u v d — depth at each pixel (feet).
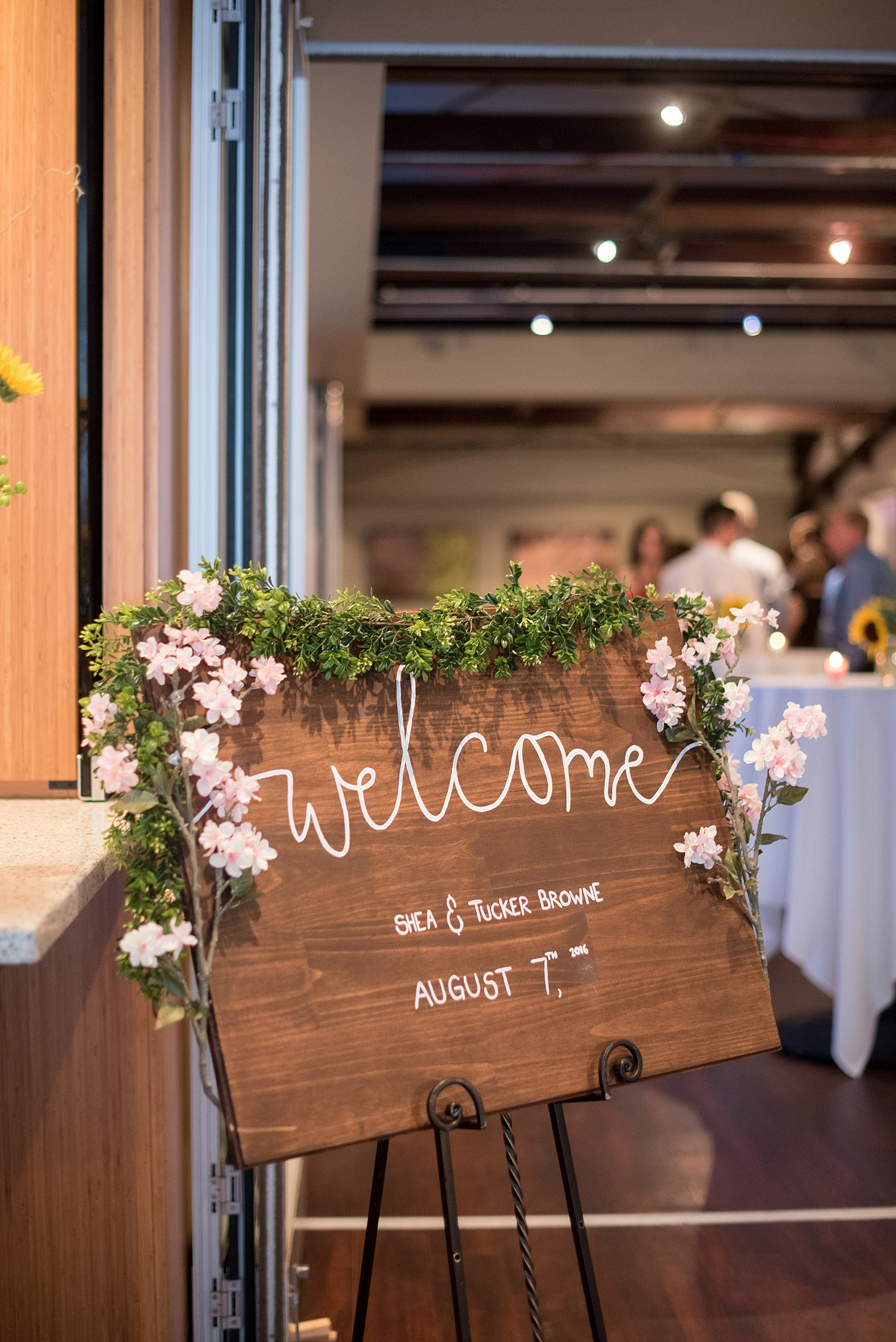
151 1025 5.24
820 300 22.48
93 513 5.19
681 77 10.33
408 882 3.84
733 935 4.33
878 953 9.51
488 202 18.60
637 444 31.32
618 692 4.43
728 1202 7.32
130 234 5.21
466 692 4.13
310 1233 6.89
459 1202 7.34
